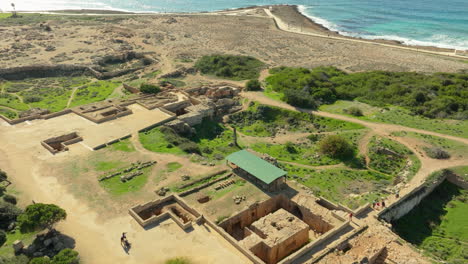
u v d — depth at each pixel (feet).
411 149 261.44
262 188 206.80
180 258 151.23
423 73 454.40
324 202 197.57
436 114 323.98
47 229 162.81
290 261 152.87
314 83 391.04
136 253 153.79
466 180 223.71
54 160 230.68
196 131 310.86
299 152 281.74
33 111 311.47
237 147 287.69
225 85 408.87
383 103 356.18
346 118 321.11
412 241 185.98
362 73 443.32
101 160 232.73
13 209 172.86
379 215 185.47
